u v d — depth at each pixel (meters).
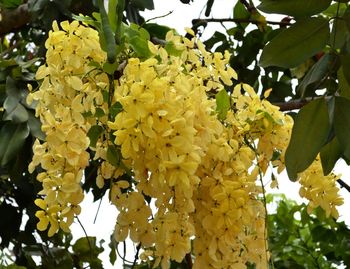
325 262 2.43
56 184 0.96
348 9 0.98
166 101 0.88
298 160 0.98
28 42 2.06
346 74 0.99
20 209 1.82
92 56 0.97
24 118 1.44
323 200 1.14
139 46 0.97
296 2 0.98
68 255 1.95
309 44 0.99
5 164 1.49
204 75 1.02
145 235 0.95
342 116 0.97
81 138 0.95
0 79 1.54
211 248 0.99
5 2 1.87
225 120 1.03
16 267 1.87
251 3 1.99
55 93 0.97
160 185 0.89
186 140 0.88
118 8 0.98
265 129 1.07
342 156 1.14
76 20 1.02
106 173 0.98
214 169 1.00
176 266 1.84
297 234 2.41
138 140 0.88
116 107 0.91
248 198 1.00
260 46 1.98
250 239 1.05
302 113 0.98
